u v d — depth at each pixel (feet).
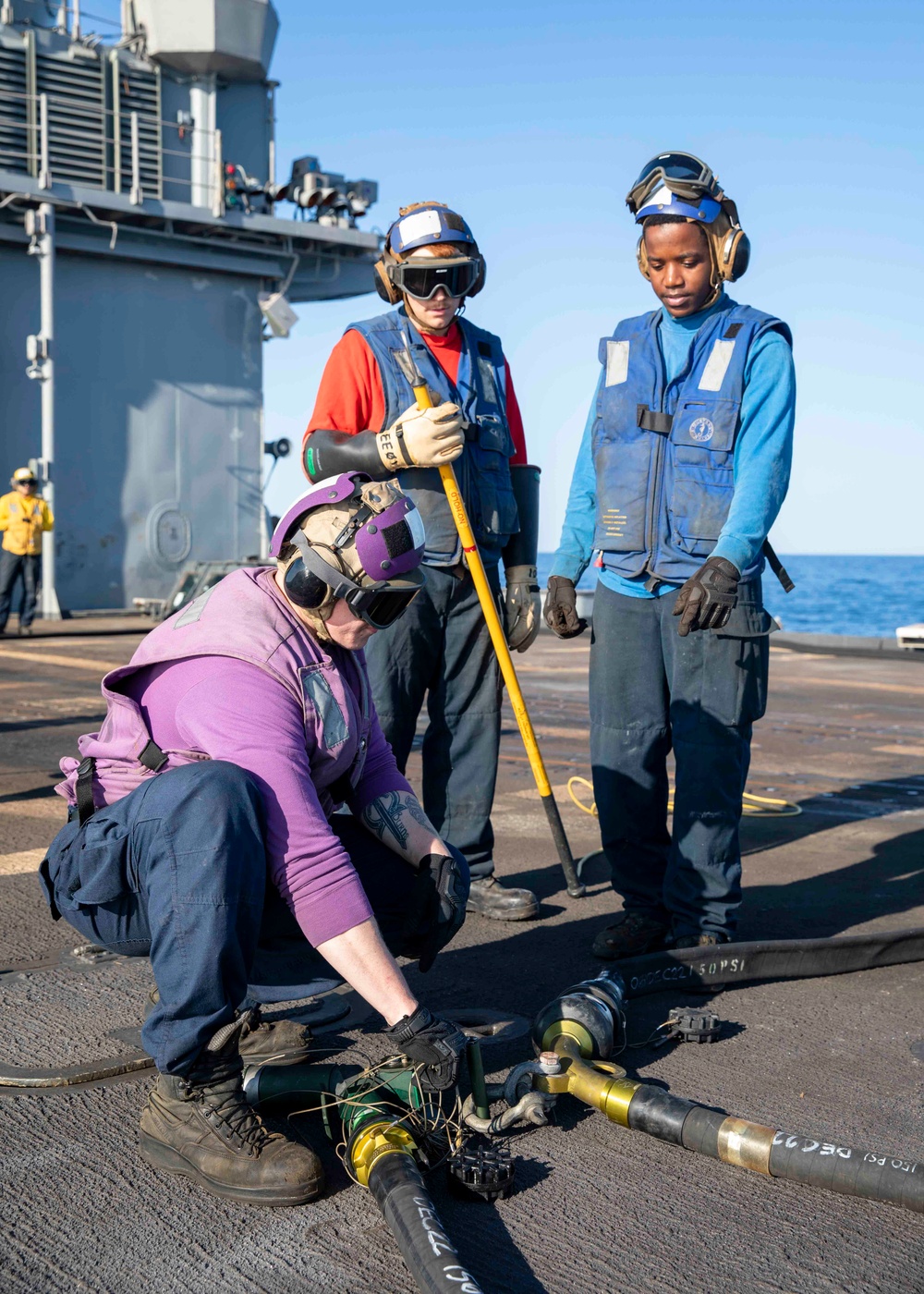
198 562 59.36
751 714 10.14
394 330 11.19
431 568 11.23
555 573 11.46
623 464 10.53
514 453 12.18
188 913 6.29
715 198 9.98
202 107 59.62
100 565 58.95
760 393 9.98
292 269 62.49
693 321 10.45
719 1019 8.73
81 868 6.73
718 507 10.10
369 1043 8.43
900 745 23.21
